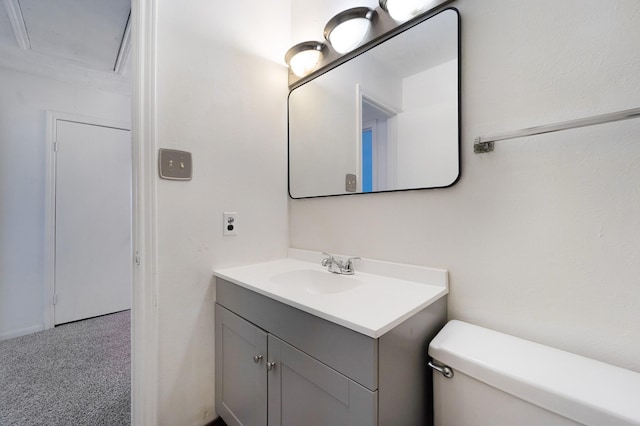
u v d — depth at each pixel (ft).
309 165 4.97
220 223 4.33
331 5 4.70
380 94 3.96
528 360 2.36
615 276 2.36
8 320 7.20
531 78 2.76
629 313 2.30
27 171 7.45
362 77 4.18
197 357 4.11
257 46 4.83
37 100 7.59
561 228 2.60
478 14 3.09
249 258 4.70
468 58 3.16
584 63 2.48
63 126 7.95
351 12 3.98
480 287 3.09
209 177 4.20
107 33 6.68
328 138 4.66
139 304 3.62
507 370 2.21
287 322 3.02
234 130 4.50
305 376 2.80
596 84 2.43
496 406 2.25
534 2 2.73
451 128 3.27
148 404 3.64
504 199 2.92
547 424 2.00
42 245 7.66
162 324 3.77
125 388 5.15
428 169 3.48
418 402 2.78
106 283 8.69
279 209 5.19
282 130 5.23
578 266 2.52
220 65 4.34
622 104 2.31
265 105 4.95
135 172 3.60
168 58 3.81
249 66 4.71
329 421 2.57
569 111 2.55
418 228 3.60
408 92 3.67
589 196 2.47
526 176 2.78
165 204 3.77
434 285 3.39
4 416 4.42
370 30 4.07
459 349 2.55
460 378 2.47
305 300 2.90
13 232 7.27
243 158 4.62
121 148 8.97
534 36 2.73
